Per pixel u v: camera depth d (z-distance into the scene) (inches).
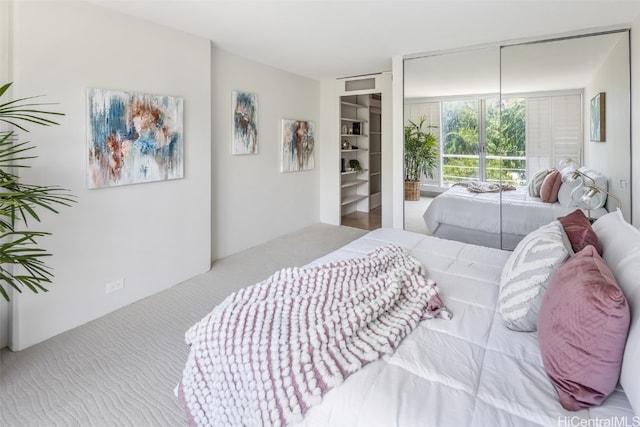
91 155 102.6
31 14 89.4
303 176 218.8
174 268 132.0
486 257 88.2
